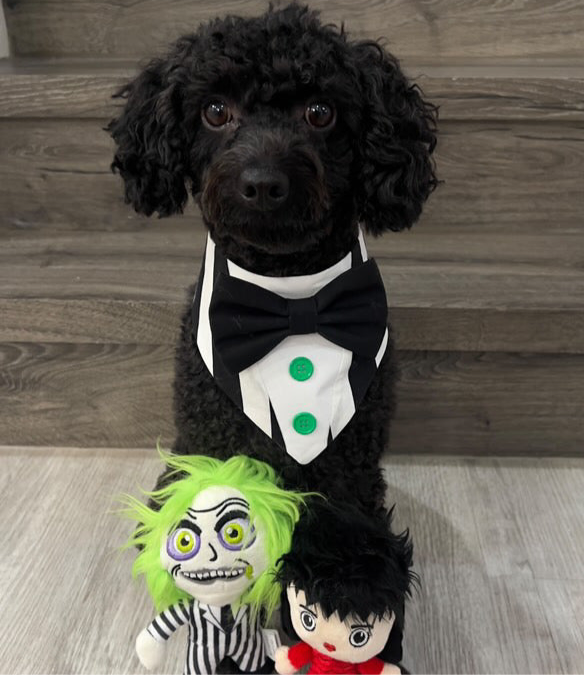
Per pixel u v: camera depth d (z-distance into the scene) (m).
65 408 1.38
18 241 1.46
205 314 0.93
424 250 1.42
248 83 0.83
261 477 0.92
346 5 1.53
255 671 0.95
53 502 1.26
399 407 1.36
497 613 1.06
